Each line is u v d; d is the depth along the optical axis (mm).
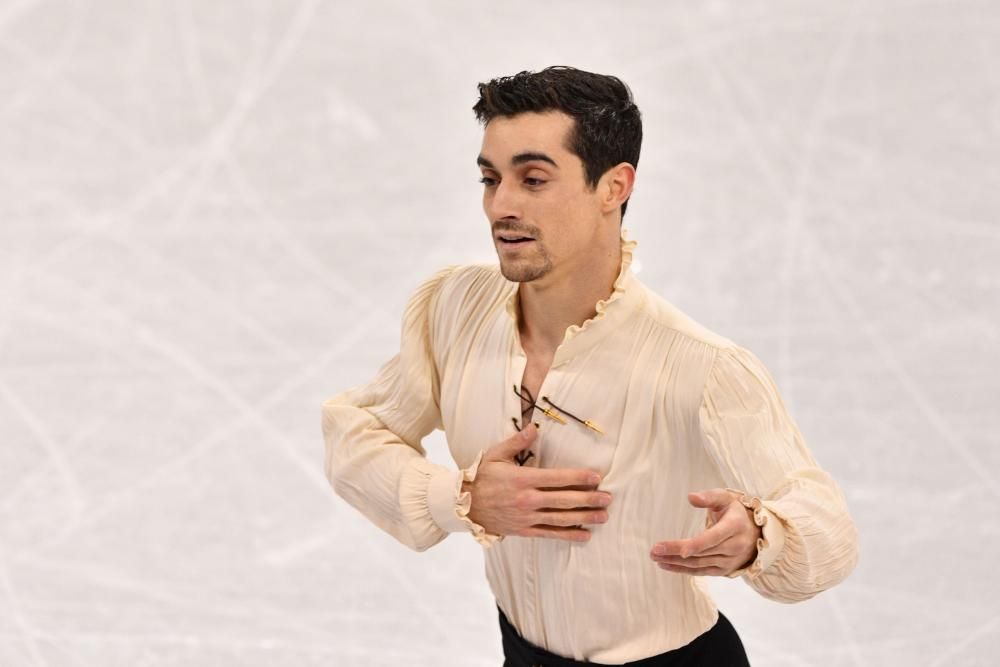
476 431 7770
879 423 16734
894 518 15102
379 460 8227
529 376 7566
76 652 13203
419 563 14867
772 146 20859
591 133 6781
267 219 21250
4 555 15016
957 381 17484
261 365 18562
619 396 7180
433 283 8258
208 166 21938
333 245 20672
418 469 8023
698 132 21000
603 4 21562
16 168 21984
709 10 21375
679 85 21156
